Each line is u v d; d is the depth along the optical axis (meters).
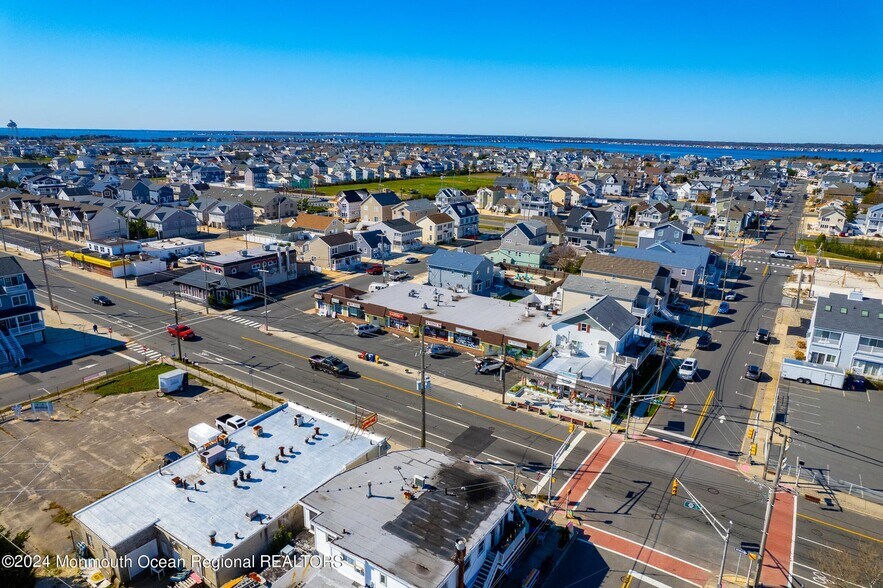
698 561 30.62
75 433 41.72
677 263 80.44
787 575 29.70
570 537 32.12
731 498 36.19
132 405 46.16
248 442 36.62
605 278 70.88
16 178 183.38
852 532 33.25
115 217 107.00
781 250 113.75
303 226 119.00
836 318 54.72
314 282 84.62
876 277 93.00
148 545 28.78
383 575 24.98
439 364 56.09
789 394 51.00
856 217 145.00
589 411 46.84
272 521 29.19
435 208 132.12
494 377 53.47
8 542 27.75
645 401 48.66
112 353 56.53
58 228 110.12
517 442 42.25
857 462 40.53
